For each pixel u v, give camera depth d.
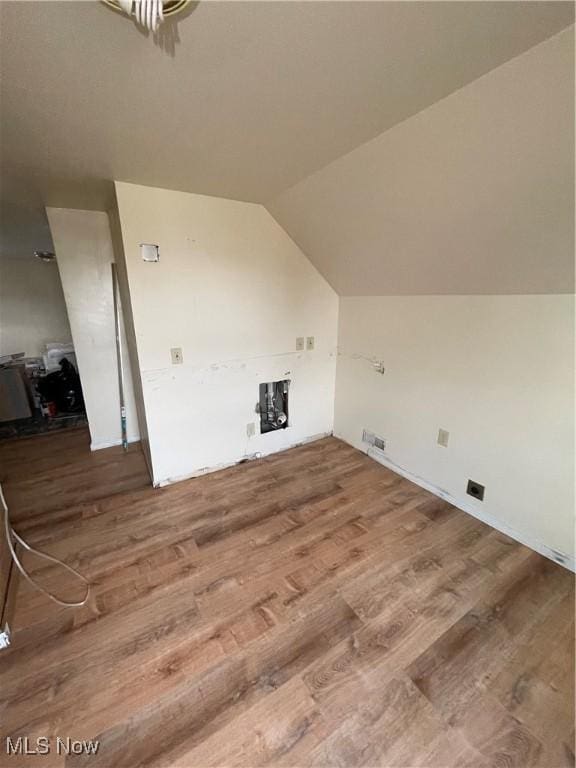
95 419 2.99
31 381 4.23
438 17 0.83
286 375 2.78
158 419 2.28
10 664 1.23
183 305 2.19
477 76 1.03
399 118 1.27
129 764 0.97
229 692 1.14
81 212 2.54
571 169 1.10
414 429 2.39
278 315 2.62
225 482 2.45
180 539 1.88
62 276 2.60
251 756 0.99
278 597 1.51
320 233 2.25
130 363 2.95
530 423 1.73
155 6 0.73
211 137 1.40
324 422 3.17
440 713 1.08
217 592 1.54
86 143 1.44
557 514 1.67
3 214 2.52
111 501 2.23
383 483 2.44
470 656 1.26
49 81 1.04
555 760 0.98
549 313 1.58
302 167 1.70
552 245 1.37
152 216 1.97
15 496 2.30
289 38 0.89
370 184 1.66
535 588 1.55
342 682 1.17
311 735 1.03
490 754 0.99
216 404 2.49
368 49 0.93
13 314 4.41
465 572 1.64
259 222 2.36
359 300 2.68
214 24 0.84
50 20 0.81
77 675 1.20
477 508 2.04
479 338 1.90
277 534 1.92
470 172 1.31
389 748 1.00
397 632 1.35
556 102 0.98
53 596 1.52
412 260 1.96
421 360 2.26
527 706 1.10
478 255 1.64
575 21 0.82
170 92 1.11
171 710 1.09
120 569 1.67
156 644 1.31
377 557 1.74
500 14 0.83
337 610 1.45
